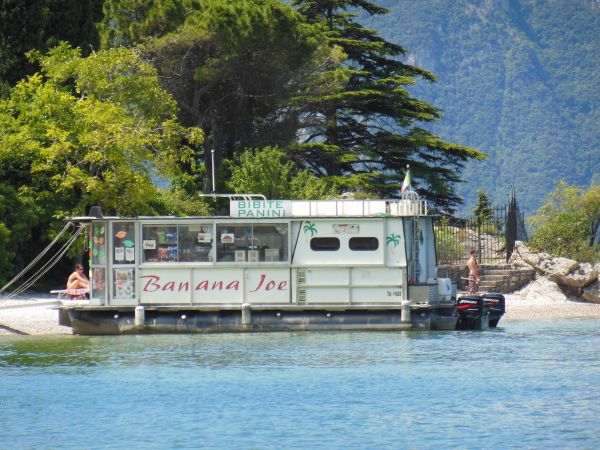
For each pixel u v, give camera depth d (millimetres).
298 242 105875
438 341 102500
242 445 62938
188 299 105875
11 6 155500
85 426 67875
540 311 132625
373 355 93438
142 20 192625
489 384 80375
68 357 93000
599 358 92812
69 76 151000
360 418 69438
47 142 143625
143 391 78188
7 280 137000
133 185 142000
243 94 196125
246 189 173500
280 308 105250
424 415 70250
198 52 191500
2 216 136750
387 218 105562
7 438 65062
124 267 105938
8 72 156625
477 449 61812
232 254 105938
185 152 155125
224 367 87562
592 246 169000
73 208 143125
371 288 105875
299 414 70750
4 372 86062
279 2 193250
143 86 154500
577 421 68375
